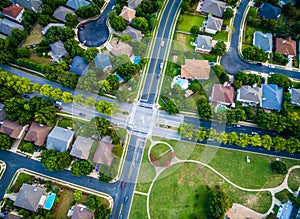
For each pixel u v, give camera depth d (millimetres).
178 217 107188
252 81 126625
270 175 114438
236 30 142500
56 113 122188
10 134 114750
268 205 109438
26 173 112750
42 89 121375
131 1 142250
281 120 117750
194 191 111062
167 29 140875
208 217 106000
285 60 133250
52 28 132500
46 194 108688
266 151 118625
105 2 147250
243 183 112875
